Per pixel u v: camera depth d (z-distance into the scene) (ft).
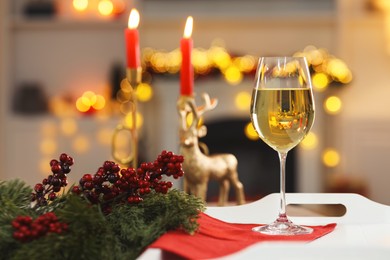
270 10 15.02
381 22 14.58
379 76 14.97
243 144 14.64
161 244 2.33
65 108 14.23
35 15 14.42
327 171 14.51
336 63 13.93
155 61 14.17
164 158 2.74
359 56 14.99
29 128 13.69
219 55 14.17
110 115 13.61
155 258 2.28
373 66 14.99
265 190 14.62
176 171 2.74
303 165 14.43
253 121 3.04
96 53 14.76
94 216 2.35
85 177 2.65
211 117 14.53
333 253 1.87
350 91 14.92
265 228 2.88
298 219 3.25
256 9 15.06
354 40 14.99
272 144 3.02
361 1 14.65
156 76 14.16
